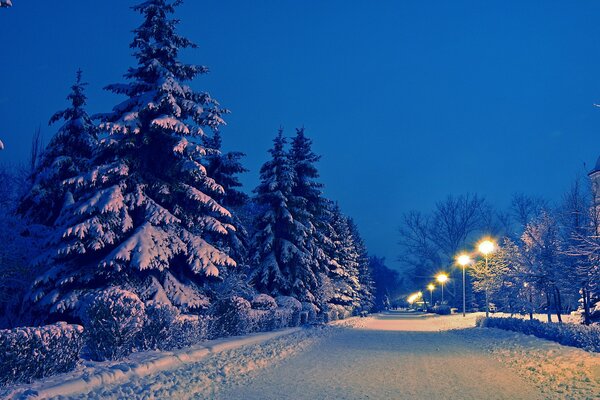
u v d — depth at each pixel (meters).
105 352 12.51
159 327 14.86
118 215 19.41
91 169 20.56
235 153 31.72
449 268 76.94
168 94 20.97
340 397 9.57
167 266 19.83
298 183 39.72
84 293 18.70
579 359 13.99
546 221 33.75
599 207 27.12
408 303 172.88
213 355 15.34
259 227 36.81
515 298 37.94
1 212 25.89
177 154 21.59
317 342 21.95
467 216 76.12
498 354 17.36
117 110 21.58
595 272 24.09
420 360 15.76
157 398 9.05
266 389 10.34
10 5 10.69
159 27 22.56
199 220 22.44
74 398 8.64
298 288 35.81
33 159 41.28
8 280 22.11
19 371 9.43
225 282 24.67
